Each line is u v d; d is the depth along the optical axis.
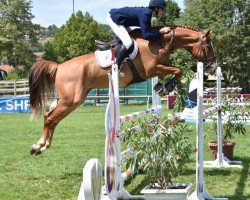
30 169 8.35
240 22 42.69
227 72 43.91
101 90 31.81
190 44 7.27
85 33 50.69
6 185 7.08
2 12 53.88
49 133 7.74
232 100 9.24
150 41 7.17
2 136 13.88
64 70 7.60
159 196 5.47
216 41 41.88
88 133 14.25
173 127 5.41
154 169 5.40
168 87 7.13
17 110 25.92
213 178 7.50
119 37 7.15
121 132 5.74
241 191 6.55
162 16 7.16
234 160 9.13
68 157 9.72
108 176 5.27
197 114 5.87
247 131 14.09
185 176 7.62
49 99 7.86
